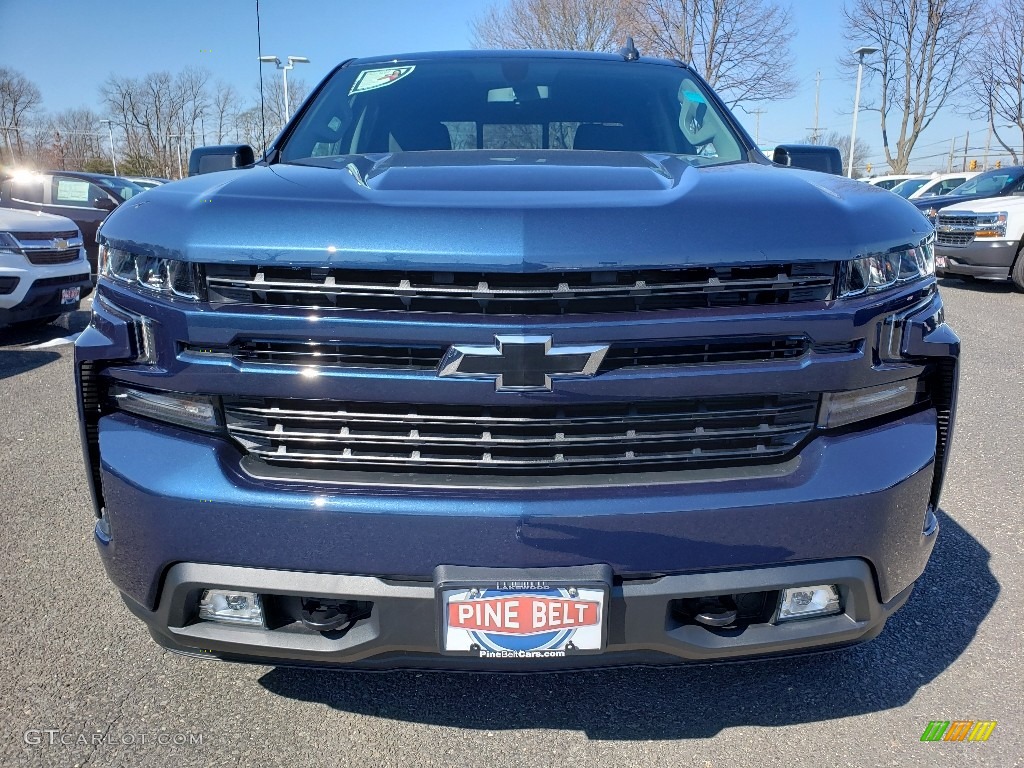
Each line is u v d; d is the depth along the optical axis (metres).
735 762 1.97
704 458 1.72
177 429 1.75
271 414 1.70
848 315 1.68
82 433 1.85
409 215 1.63
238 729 2.08
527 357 1.61
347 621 1.74
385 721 2.12
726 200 1.73
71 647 2.45
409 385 1.63
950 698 2.21
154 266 1.72
